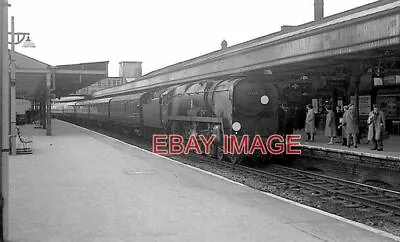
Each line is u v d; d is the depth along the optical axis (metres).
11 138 17.34
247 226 6.78
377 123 15.52
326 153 16.06
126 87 44.19
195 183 10.73
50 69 29.94
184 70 27.25
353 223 7.00
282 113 17.59
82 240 6.04
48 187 10.11
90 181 10.97
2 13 5.79
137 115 28.50
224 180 11.21
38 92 44.69
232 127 16.16
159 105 24.00
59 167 13.62
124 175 11.98
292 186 12.45
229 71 21.30
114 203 8.41
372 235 6.32
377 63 18.09
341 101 23.94
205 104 18.50
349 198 10.78
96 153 18.00
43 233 6.37
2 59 5.79
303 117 26.66
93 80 35.88
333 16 18.91
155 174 12.20
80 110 55.78
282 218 7.29
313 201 10.73
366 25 13.23
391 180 13.02
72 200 8.68
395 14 12.14
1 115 5.79
